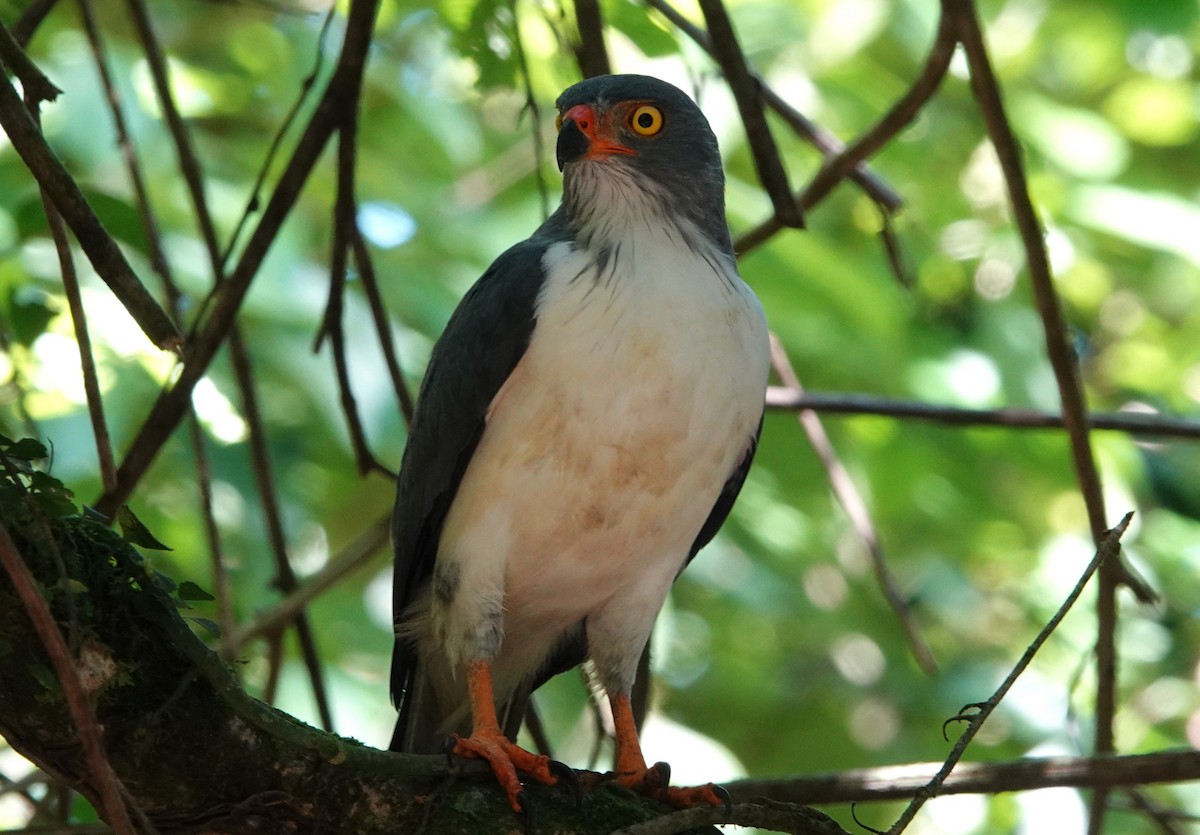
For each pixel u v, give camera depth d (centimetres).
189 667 529
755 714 1520
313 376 1098
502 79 891
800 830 603
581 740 1388
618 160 760
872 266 1350
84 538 524
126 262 562
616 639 780
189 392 732
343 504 1346
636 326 701
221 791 537
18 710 511
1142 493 1498
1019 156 754
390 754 560
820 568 1477
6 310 912
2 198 1033
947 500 1391
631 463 714
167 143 1123
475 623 736
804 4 1352
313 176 1187
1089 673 1366
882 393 1281
